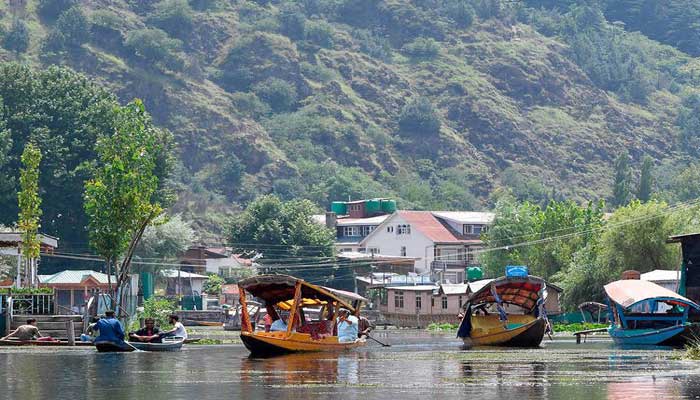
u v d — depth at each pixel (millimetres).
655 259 85750
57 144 124125
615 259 86938
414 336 81125
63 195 122500
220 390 33906
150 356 49781
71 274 90562
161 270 121000
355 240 154500
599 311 87750
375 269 136375
